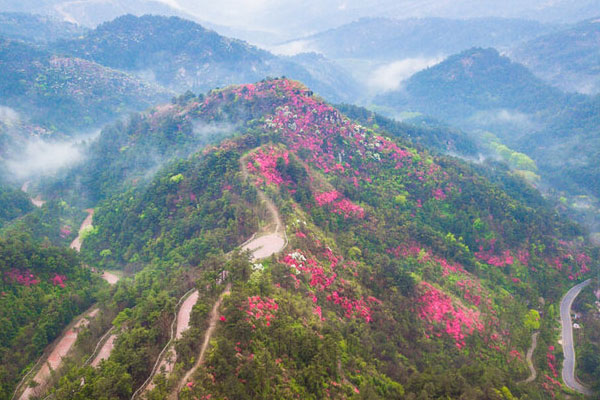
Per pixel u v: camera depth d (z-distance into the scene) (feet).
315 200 392.47
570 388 318.24
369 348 237.04
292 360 180.55
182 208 392.47
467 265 419.33
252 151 419.95
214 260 248.73
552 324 393.91
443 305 338.54
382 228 409.90
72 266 334.03
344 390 180.45
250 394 149.28
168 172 447.42
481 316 350.84
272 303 204.03
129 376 161.89
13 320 256.32
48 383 211.82
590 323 393.70
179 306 222.69
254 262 253.03
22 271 295.28
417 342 287.07
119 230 427.33
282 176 407.64
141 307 232.94
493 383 236.43
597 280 452.35
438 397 200.54
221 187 384.68
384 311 290.35
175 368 157.79
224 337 164.66
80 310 298.15
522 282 427.74
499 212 483.51
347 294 279.69
